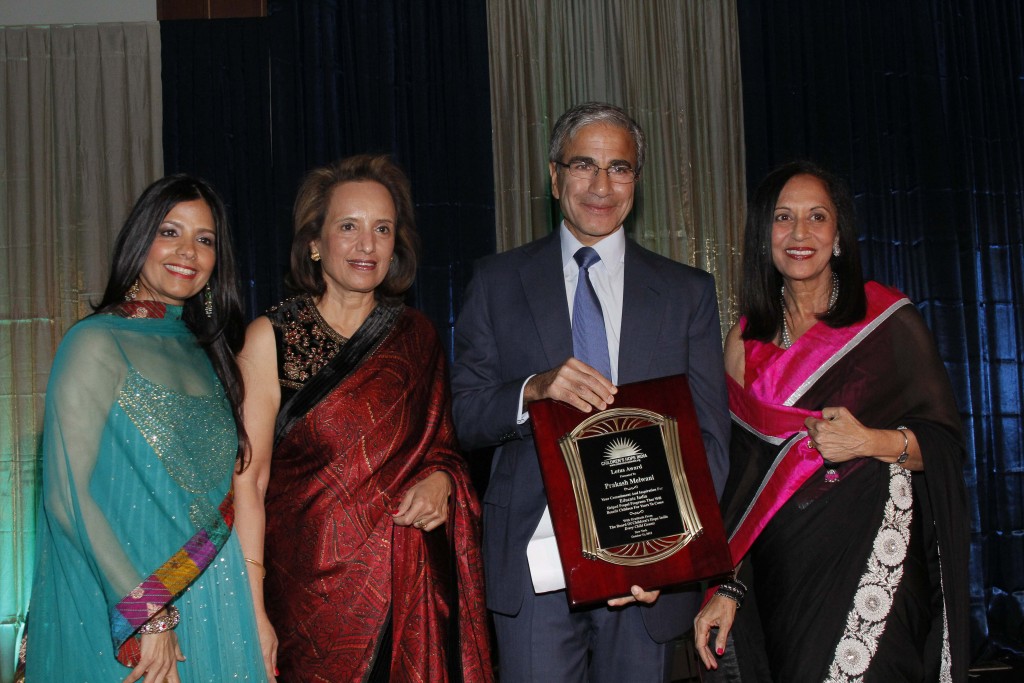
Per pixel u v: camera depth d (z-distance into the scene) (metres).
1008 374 5.17
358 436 2.32
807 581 2.41
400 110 5.03
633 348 2.32
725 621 2.51
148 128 5.02
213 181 4.93
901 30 5.27
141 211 2.17
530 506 2.32
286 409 2.31
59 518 2.01
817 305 2.60
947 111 5.26
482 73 5.08
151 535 2.04
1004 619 5.04
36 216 5.00
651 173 5.19
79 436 2.02
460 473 2.48
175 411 2.11
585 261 2.37
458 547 2.45
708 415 2.36
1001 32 5.34
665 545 2.14
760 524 2.49
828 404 2.51
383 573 2.30
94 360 2.05
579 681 2.34
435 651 2.33
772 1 5.26
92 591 2.03
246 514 2.27
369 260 2.33
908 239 5.19
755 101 5.21
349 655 2.26
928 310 5.13
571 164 2.35
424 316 2.58
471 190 5.02
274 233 4.89
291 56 4.97
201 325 2.29
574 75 5.17
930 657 2.43
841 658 2.35
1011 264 5.22
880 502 2.41
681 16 5.26
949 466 2.42
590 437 2.19
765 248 2.58
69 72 5.04
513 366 2.38
